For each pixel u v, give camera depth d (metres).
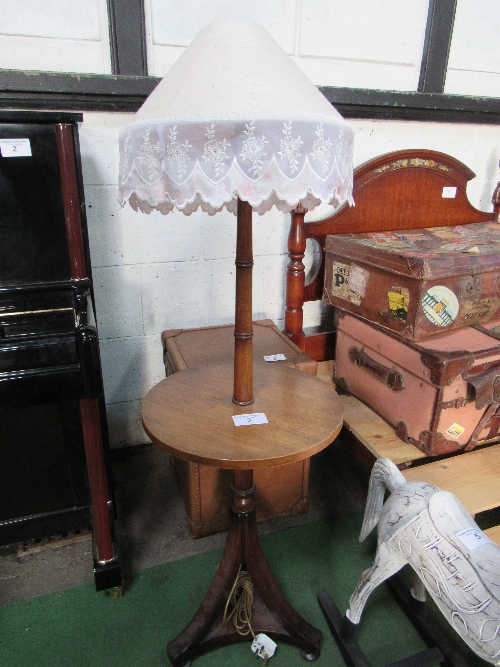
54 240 1.15
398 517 0.99
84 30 1.44
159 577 1.38
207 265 1.80
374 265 1.46
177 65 0.79
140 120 0.73
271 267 1.91
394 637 1.22
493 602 0.86
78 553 1.46
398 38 1.76
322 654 1.18
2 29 1.37
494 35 1.88
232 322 1.91
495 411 1.40
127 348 1.81
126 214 1.64
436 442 1.37
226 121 0.65
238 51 0.72
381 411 1.55
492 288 1.42
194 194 0.68
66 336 1.06
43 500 1.34
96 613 1.27
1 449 1.24
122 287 1.72
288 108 0.68
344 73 1.74
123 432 1.92
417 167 1.83
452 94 1.87
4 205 1.10
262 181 0.67
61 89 1.43
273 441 0.88
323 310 2.06
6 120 1.04
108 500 1.24
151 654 1.17
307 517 1.61
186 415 0.98
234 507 1.10
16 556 1.45
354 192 1.76
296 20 1.62
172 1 1.48
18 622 1.24
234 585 1.15
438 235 1.72
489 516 1.59
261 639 1.18
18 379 1.04
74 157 1.11
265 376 1.16
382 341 1.49
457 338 1.41
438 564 0.92
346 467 1.87
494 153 2.07
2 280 1.15
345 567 1.42
